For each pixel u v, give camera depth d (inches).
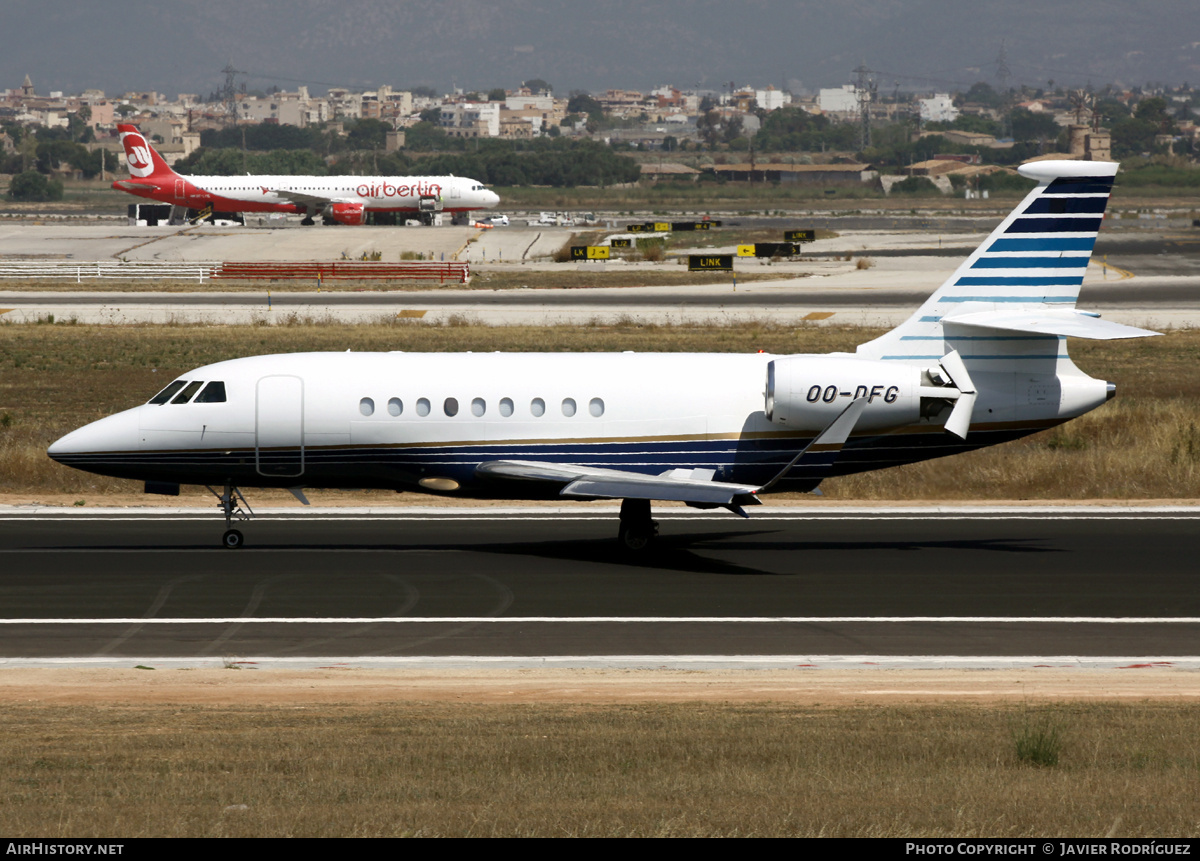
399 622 3034.0
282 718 2047.2
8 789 1509.6
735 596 3314.5
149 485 3855.8
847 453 3934.5
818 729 1919.3
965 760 1684.3
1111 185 3878.0
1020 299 3922.2
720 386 3873.0
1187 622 3083.2
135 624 2992.1
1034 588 3427.7
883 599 3294.8
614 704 2234.3
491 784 1525.6
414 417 3777.1
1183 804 1427.2
